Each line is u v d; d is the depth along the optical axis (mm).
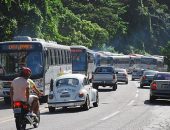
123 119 35469
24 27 90625
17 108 27375
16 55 51281
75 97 42125
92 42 165375
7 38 85062
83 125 31703
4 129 30016
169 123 32719
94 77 76125
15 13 87500
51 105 42062
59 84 42750
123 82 107625
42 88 51219
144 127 30406
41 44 51594
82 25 163000
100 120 34844
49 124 32344
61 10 139000
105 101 53938
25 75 27859
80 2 196500
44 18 102000
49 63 54031
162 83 50000
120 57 168875
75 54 94062
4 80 50750
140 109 43750
